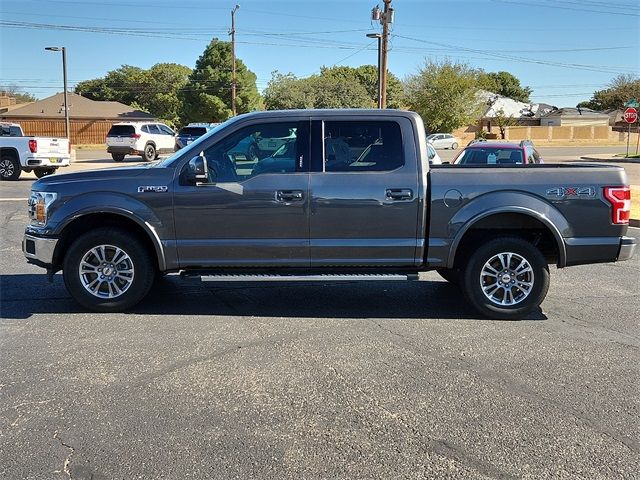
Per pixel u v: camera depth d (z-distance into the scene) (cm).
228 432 365
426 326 578
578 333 561
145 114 5734
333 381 442
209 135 595
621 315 622
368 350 508
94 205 580
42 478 315
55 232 588
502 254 594
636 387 437
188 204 582
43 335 538
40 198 595
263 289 714
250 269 602
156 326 567
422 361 484
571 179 585
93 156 3716
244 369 463
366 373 458
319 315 611
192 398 411
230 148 592
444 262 592
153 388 427
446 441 357
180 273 597
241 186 581
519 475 321
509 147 1262
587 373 463
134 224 612
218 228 586
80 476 317
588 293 714
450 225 586
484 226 601
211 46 6003
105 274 601
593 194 585
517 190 584
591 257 592
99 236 592
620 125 7444
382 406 402
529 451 346
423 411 395
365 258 592
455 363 481
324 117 590
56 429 367
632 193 1634
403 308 640
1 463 329
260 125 589
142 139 2995
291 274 593
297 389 427
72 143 5428
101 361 477
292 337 540
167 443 351
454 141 5222
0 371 455
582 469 328
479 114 6384
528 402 411
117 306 604
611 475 322
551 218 582
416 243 589
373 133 590
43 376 447
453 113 6106
